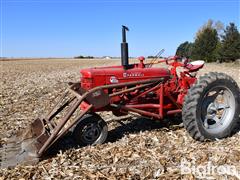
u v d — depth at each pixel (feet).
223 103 19.83
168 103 20.66
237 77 57.88
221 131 19.06
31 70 109.29
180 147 18.04
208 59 146.41
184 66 20.81
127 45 19.88
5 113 28.27
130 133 20.76
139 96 19.74
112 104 18.80
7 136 21.17
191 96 18.31
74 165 16.17
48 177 14.99
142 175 14.80
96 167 15.84
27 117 26.63
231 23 129.70
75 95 18.75
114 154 17.30
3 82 59.26
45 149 16.88
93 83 18.88
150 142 18.98
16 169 15.80
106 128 18.85
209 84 18.47
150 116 20.10
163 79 19.97
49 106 31.07
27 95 39.29
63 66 149.59
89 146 18.38
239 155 16.61
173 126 21.38
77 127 18.15
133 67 20.83
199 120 18.40
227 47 129.70
